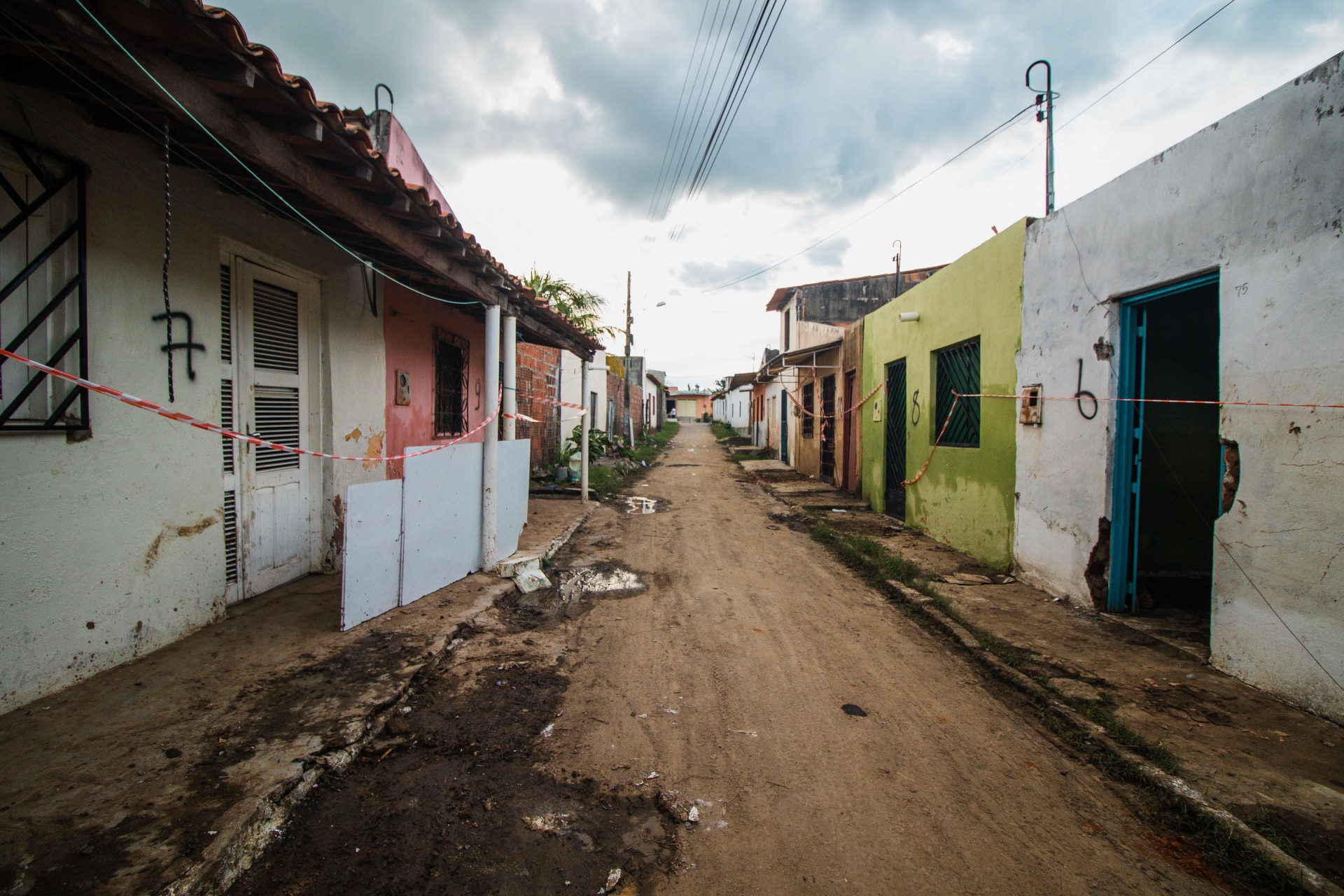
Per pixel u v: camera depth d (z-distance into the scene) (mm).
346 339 5684
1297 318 3355
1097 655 4156
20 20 1968
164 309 3676
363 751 2938
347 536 4133
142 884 1968
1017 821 2586
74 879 1968
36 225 3000
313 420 5441
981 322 6867
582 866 2273
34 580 2992
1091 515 5094
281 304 4992
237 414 4551
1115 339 4840
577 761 2951
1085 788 2826
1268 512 3549
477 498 5871
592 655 4246
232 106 2680
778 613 5215
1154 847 2453
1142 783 2830
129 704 3074
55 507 3076
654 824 2521
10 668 2920
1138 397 4852
